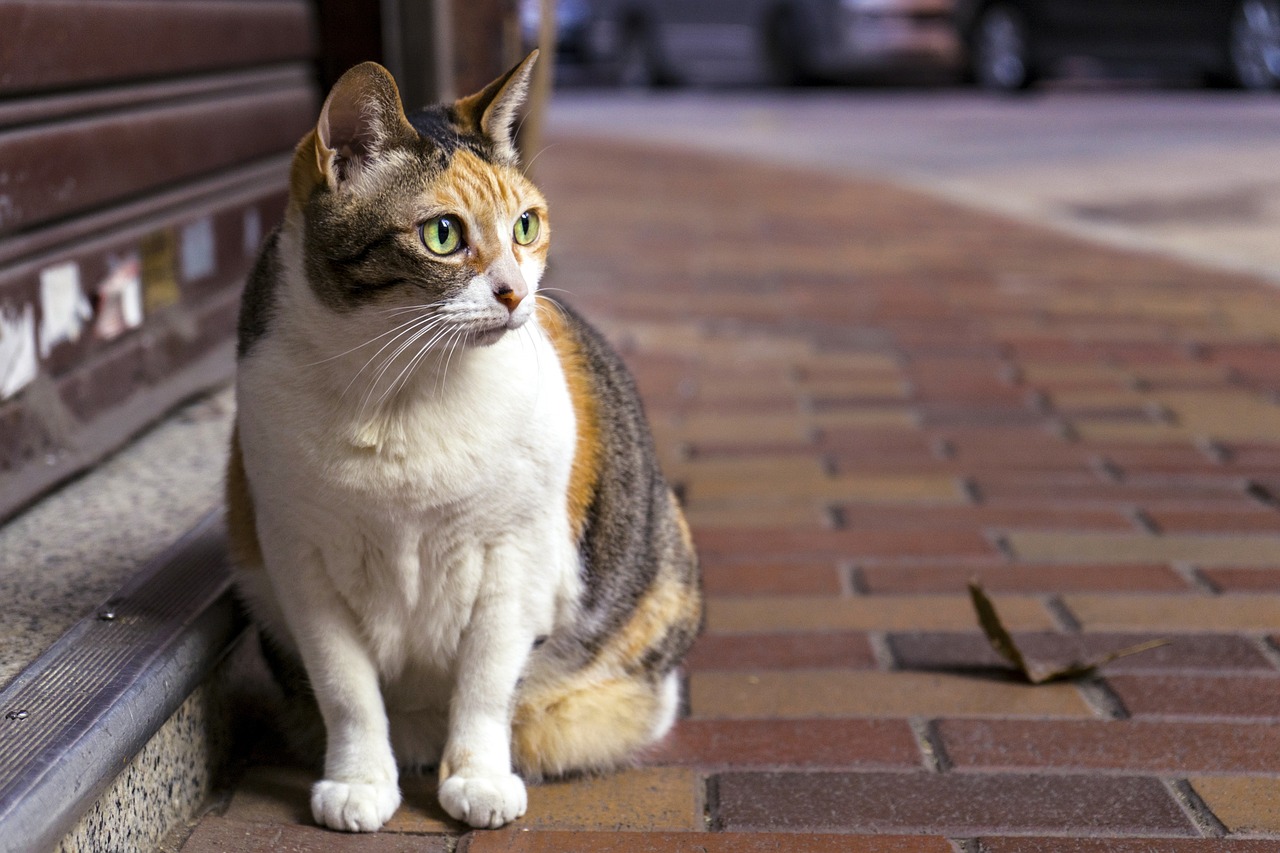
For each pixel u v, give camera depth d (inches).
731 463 153.0
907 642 109.6
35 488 104.6
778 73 615.8
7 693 73.2
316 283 77.1
